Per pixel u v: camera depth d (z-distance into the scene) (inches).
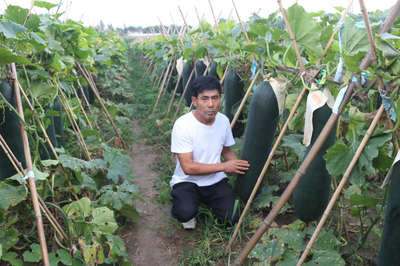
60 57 136.2
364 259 95.8
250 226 111.4
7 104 76.9
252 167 107.5
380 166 74.1
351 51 71.2
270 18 119.0
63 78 143.3
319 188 84.1
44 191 98.2
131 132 230.4
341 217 100.8
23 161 90.7
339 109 68.2
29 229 104.0
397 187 59.1
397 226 59.2
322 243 94.7
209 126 112.6
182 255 102.9
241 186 110.8
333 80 74.3
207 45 182.5
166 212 129.3
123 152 142.2
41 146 113.6
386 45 58.2
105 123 234.1
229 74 145.1
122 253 92.0
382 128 69.1
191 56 220.8
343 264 84.9
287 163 131.7
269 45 104.7
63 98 140.1
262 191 123.1
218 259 100.0
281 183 135.4
